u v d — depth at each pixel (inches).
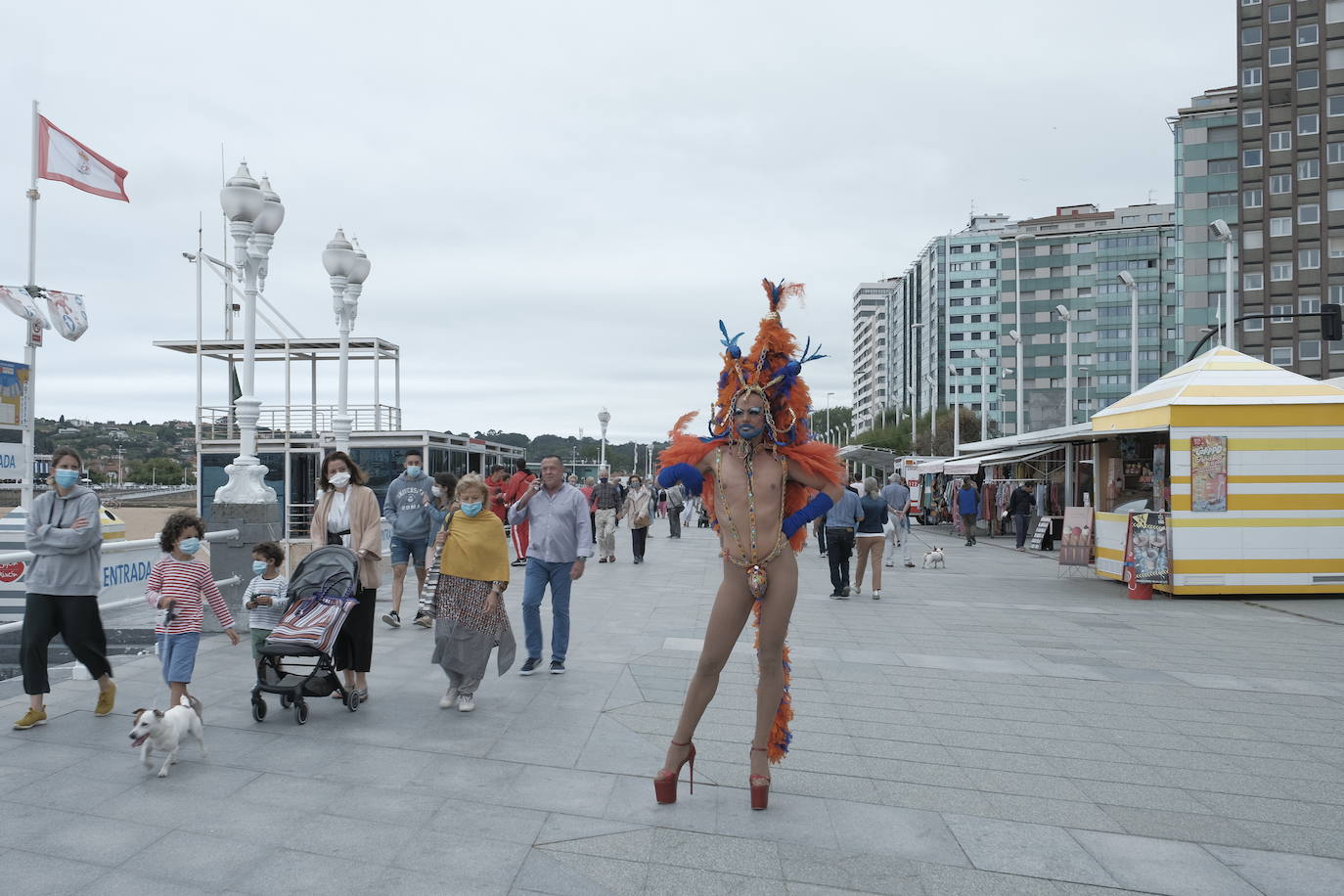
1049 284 3956.7
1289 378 525.3
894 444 2716.5
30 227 620.4
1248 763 212.1
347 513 267.6
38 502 223.9
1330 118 2423.7
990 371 4677.7
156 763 197.5
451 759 203.6
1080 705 264.1
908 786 192.4
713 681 178.5
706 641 177.6
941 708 257.9
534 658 289.6
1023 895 144.4
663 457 187.5
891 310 5900.6
